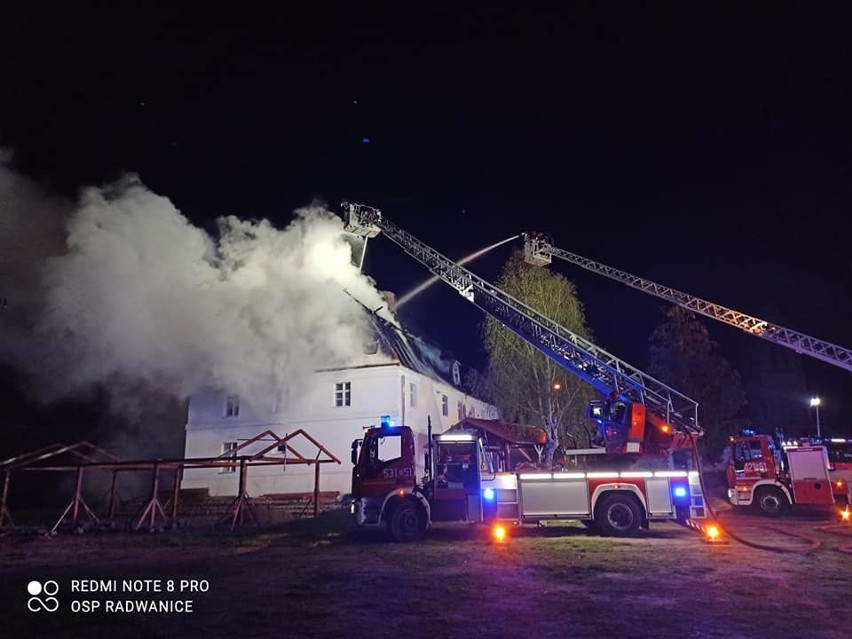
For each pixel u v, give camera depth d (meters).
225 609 7.53
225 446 29.28
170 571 10.52
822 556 10.84
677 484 13.80
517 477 14.13
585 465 15.20
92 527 18.41
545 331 21.97
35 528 18.31
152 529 17.91
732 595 7.73
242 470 19.89
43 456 20.05
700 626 6.32
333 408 28.28
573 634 6.09
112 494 21.98
